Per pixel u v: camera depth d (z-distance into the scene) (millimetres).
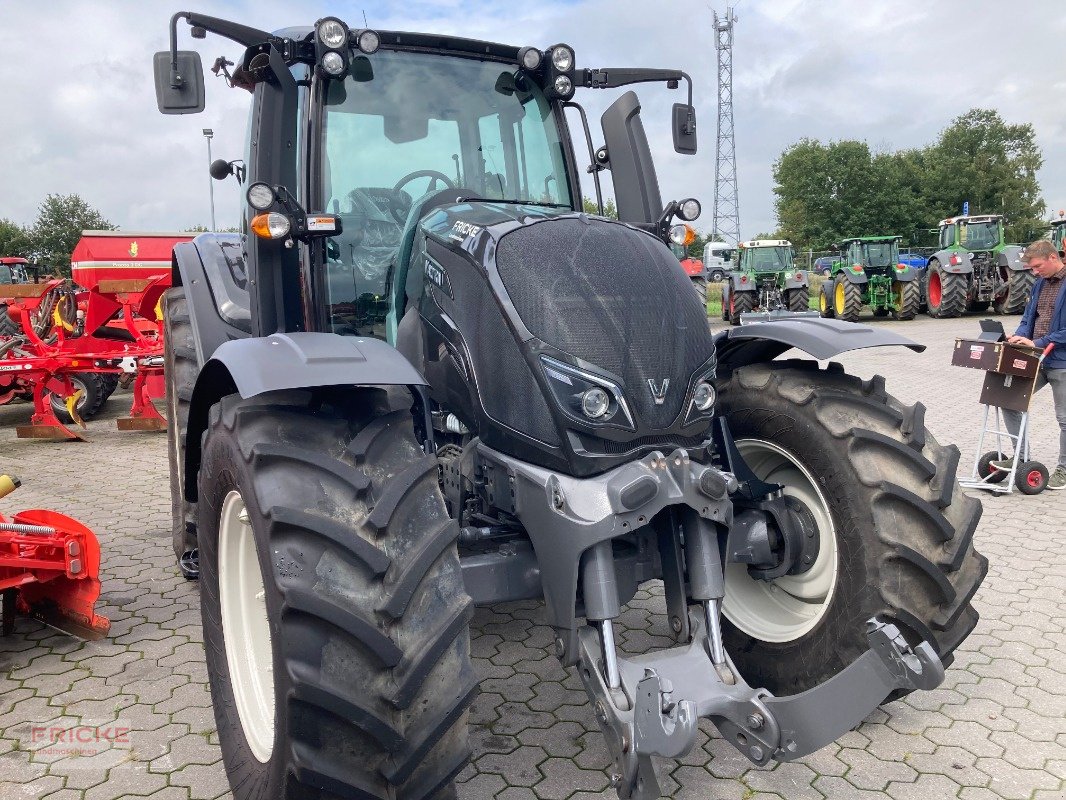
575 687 3164
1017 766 2617
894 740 2773
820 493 2666
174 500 4328
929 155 63594
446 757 1899
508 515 2436
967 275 18266
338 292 3010
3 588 3398
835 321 2818
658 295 2410
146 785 2557
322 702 1750
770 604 2947
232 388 2529
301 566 1834
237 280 3822
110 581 4328
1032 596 3938
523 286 2359
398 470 2023
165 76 2725
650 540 2389
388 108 3059
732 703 2139
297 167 2928
